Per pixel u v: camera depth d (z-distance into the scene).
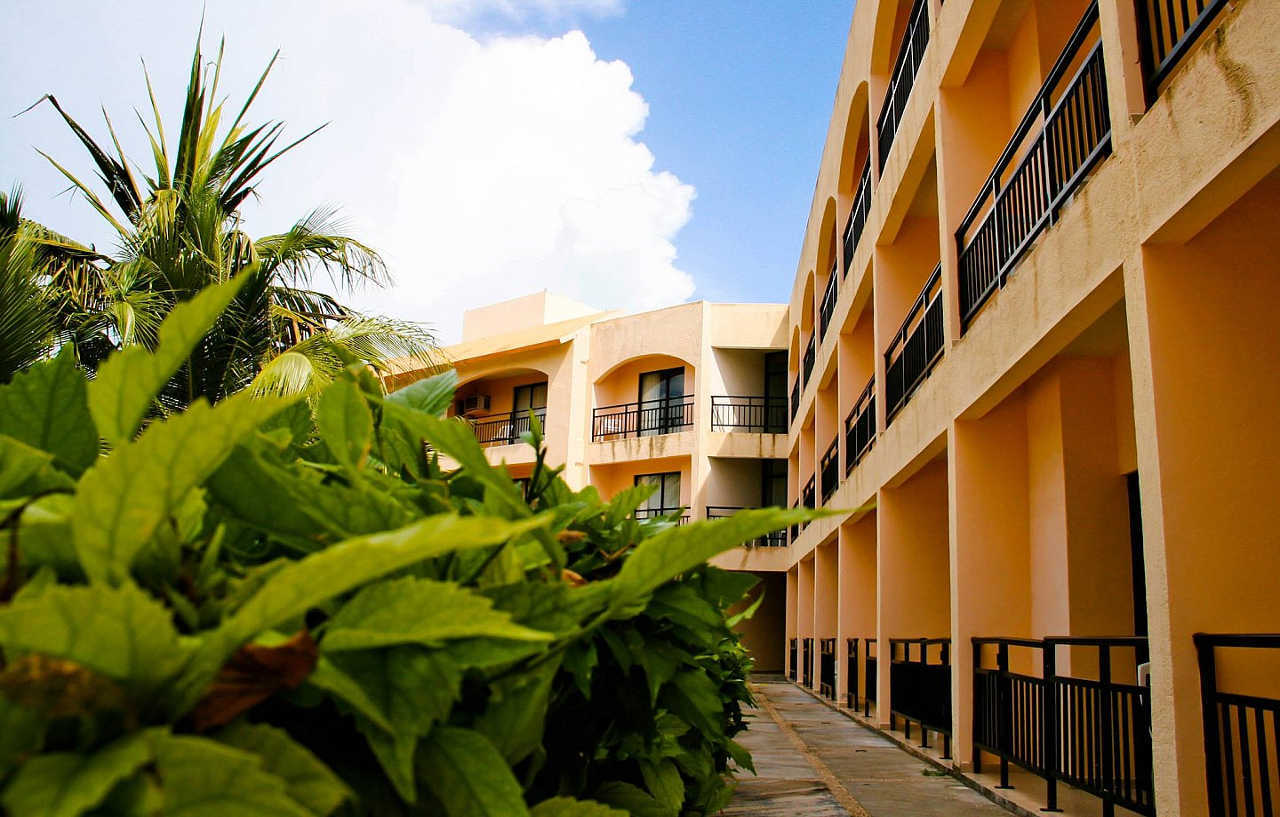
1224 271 4.05
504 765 0.68
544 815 0.81
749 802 5.57
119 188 13.97
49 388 0.84
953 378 7.51
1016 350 5.88
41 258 10.18
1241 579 3.76
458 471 1.18
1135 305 4.12
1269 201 4.09
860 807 5.55
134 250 10.95
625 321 26.67
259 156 13.69
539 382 27.64
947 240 7.81
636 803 1.36
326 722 0.71
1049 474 7.02
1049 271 5.28
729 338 25.45
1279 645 3.17
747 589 1.37
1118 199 4.35
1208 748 3.54
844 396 14.40
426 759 0.68
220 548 0.76
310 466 1.00
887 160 10.65
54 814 0.42
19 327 7.84
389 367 10.91
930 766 7.47
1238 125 3.31
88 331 10.05
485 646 0.68
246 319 10.67
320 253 12.47
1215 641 3.53
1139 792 4.27
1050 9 7.41
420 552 0.52
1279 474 3.86
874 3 11.62
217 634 0.50
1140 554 6.53
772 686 19.78
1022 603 7.27
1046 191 5.66
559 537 1.01
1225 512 3.81
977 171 7.91
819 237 17.73
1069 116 5.34
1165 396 3.91
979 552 7.34
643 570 0.79
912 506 10.61
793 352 23.78
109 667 0.49
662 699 1.36
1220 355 3.96
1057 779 5.21
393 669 0.66
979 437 7.51
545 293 31.45
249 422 0.55
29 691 0.45
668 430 25.69
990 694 6.60
